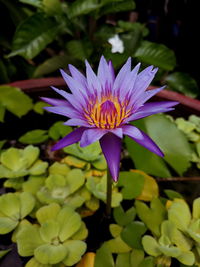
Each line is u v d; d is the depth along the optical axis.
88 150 0.24
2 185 0.23
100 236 0.19
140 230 0.19
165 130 0.24
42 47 0.34
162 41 0.50
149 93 0.15
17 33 0.33
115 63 0.27
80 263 0.17
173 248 0.17
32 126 0.29
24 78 0.43
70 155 0.25
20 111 0.28
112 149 0.15
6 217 0.19
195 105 0.28
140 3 0.49
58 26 0.34
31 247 0.17
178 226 0.18
